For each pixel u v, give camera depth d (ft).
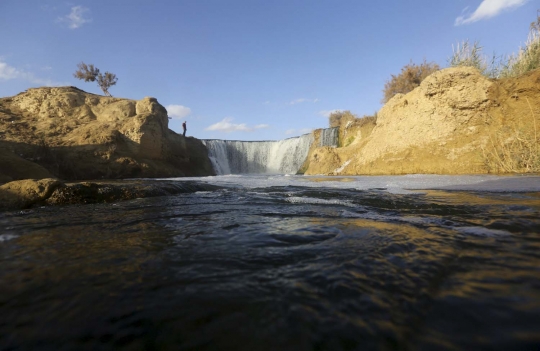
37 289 4.87
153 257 6.43
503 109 40.24
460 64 52.75
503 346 2.97
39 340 3.49
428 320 3.54
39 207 14.99
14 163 40.68
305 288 4.60
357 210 12.53
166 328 3.63
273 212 12.41
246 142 111.14
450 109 44.86
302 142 100.53
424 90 48.57
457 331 3.28
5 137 57.06
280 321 3.67
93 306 4.24
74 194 16.47
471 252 6.09
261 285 4.78
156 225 10.05
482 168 37.73
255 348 3.17
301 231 8.57
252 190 23.43
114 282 5.09
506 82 41.34
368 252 6.35
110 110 80.84
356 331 3.39
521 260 5.48
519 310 3.63
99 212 13.08
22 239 8.37
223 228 9.32
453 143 43.34
